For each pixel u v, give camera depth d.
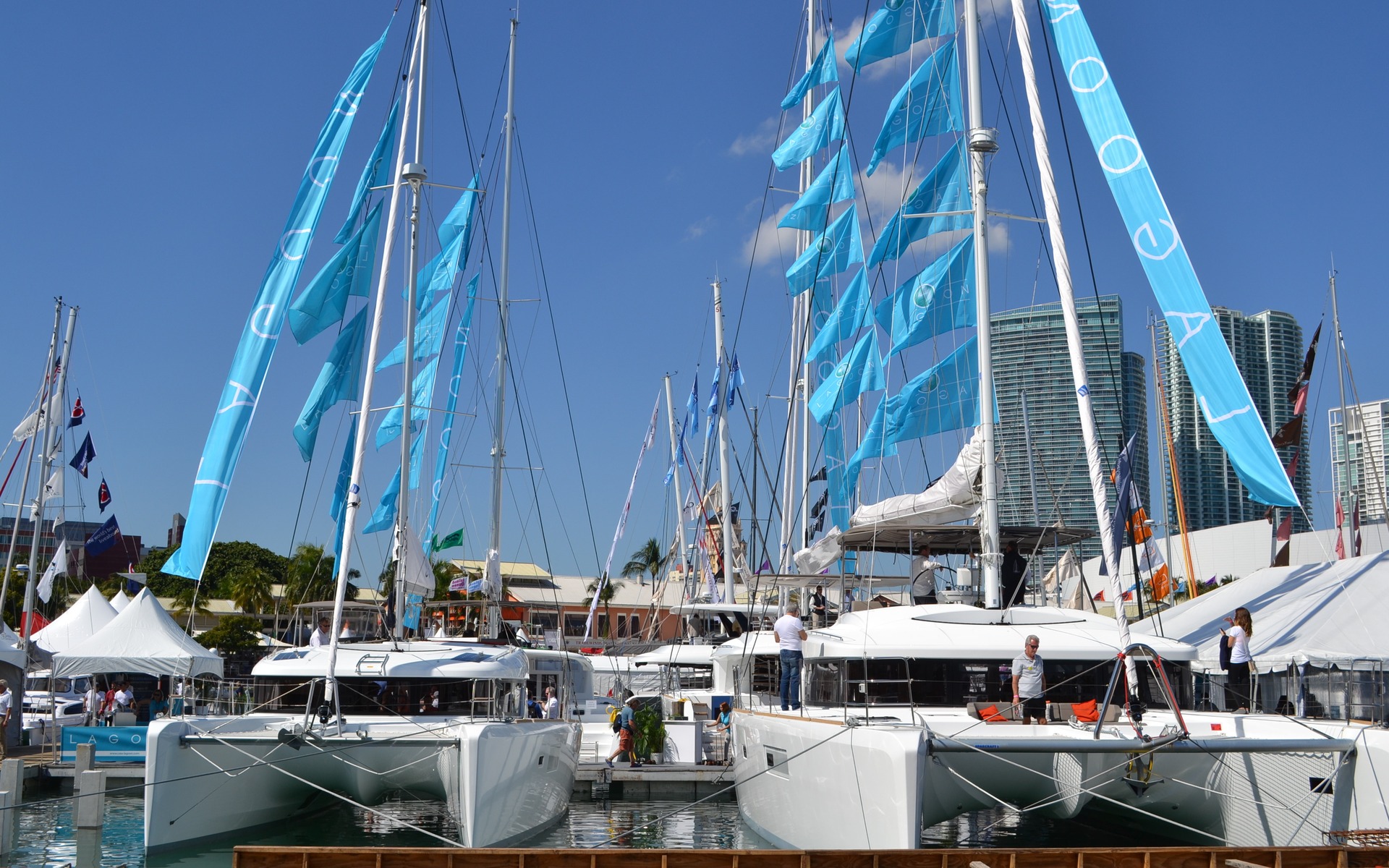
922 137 16.25
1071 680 12.08
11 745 23.44
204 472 14.47
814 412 19.33
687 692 25.20
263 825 13.97
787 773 12.20
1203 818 12.02
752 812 14.04
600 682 31.70
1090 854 8.94
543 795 14.18
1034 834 14.30
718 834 15.52
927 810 11.19
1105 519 9.95
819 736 11.10
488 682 15.07
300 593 46.50
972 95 14.20
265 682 14.80
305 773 13.48
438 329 22.84
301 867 8.77
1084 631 12.47
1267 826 11.14
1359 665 14.42
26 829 15.55
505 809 12.66
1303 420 22.89
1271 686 17.19
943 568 15.01
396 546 16.84
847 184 20.69
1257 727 11.25
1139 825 13.02
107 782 19.89
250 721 13.73
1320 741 10.05
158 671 24.48
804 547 17.52
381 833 14.70
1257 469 10.13
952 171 15.72
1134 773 11.05
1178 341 10.70
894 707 12.02
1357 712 16.08
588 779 19.22
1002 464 14.45
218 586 63.19
